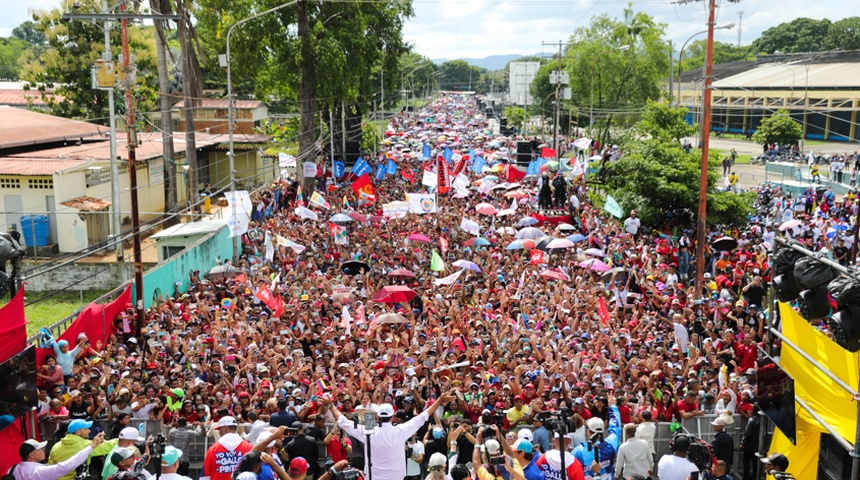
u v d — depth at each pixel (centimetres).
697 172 3738
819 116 8738
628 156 3888
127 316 2000
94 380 1398
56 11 5262
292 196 4184
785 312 927
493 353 1667
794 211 3791
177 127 5912
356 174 4491
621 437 1273
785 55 10119
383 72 5891
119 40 5369
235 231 2655
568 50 7644
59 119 4709
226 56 3481
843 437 810
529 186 4806
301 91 4706
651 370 1534
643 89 7412
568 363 1579
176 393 1372
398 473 986
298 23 4575
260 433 1080
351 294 2189
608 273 2358
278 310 1988
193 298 2212
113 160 2989
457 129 11162
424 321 2045
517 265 2661
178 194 4597
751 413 1336
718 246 2914
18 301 1086
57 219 3161
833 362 830
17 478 956
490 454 891
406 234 3112
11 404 1057
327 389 1364
